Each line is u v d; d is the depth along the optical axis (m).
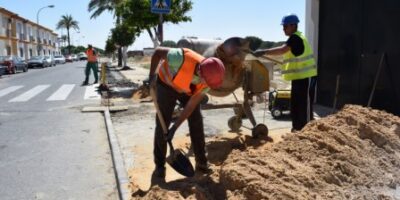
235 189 3.83
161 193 3.86
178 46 7.27
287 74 6.30
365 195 3.97
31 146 6.96
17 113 10.45
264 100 7.69
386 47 7.71
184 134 7.20
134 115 9.57
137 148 6.34
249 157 4.43
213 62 3.88
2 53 47.38
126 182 4.79
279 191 3.60
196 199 3.75
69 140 7.38
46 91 15.65
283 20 6.23
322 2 9.98
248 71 6.32
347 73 9.02
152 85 4.45
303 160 4.46
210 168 4.99
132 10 16.56
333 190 3.93
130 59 69.31
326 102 10.01
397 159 4.88
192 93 4.42
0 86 18.20
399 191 4.18
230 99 11.29
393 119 5.75
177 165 4.39
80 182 5.15
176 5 16.53
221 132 7.39
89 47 18.83
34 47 65.75
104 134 7.85
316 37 10.15
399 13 7.34
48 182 5.16
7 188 4.96
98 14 34.25
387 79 7.70
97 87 16.92
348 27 8.90
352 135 5.07
